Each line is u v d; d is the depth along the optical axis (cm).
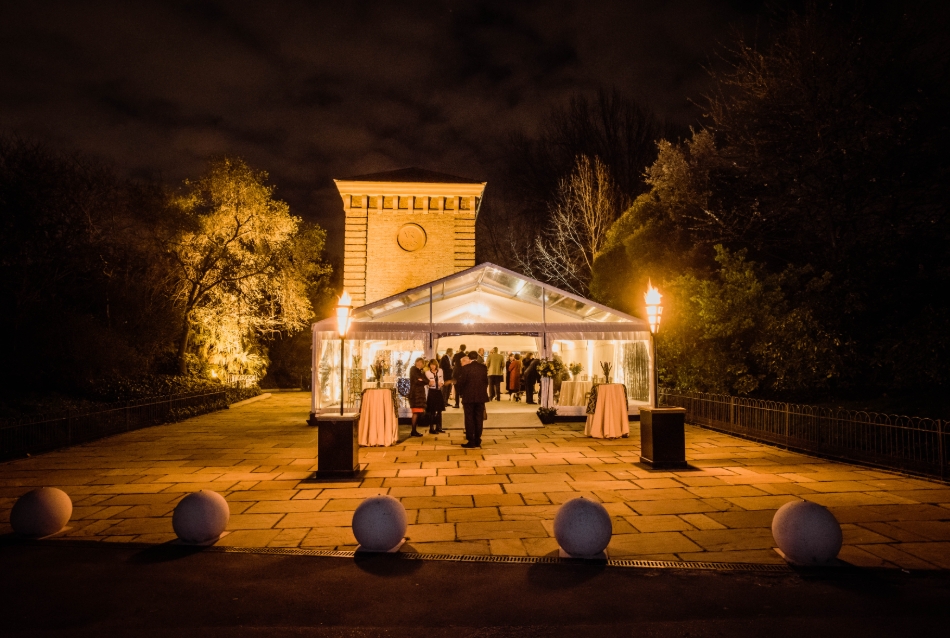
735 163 1789
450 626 420
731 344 1562
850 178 1523
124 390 1741
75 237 1680
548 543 595
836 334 1330
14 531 623
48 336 1529
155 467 1016
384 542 563
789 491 801
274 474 950
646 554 562
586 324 1716
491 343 2512
